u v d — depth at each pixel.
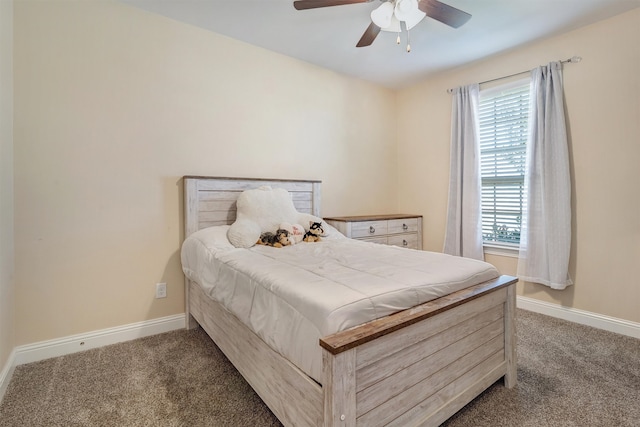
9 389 1.70
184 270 2.38
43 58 2.01
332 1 1.86
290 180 3.04
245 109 2.85
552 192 2.69
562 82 2.68
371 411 1.11
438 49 2.95
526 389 1.71
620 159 2.40
